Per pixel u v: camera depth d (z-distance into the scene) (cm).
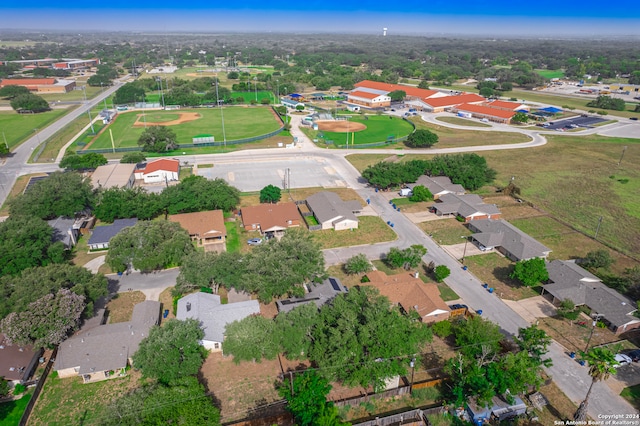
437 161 12331
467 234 9500
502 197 11750
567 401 5178
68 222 9000
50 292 5844
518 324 6544
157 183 12275
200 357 5316
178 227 8062
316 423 4388
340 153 15512
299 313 5638
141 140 15012
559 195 11881
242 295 6794
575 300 6894
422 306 6531
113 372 5453
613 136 18362
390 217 10300
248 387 5322
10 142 15975
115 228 8919
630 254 8788
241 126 19050
